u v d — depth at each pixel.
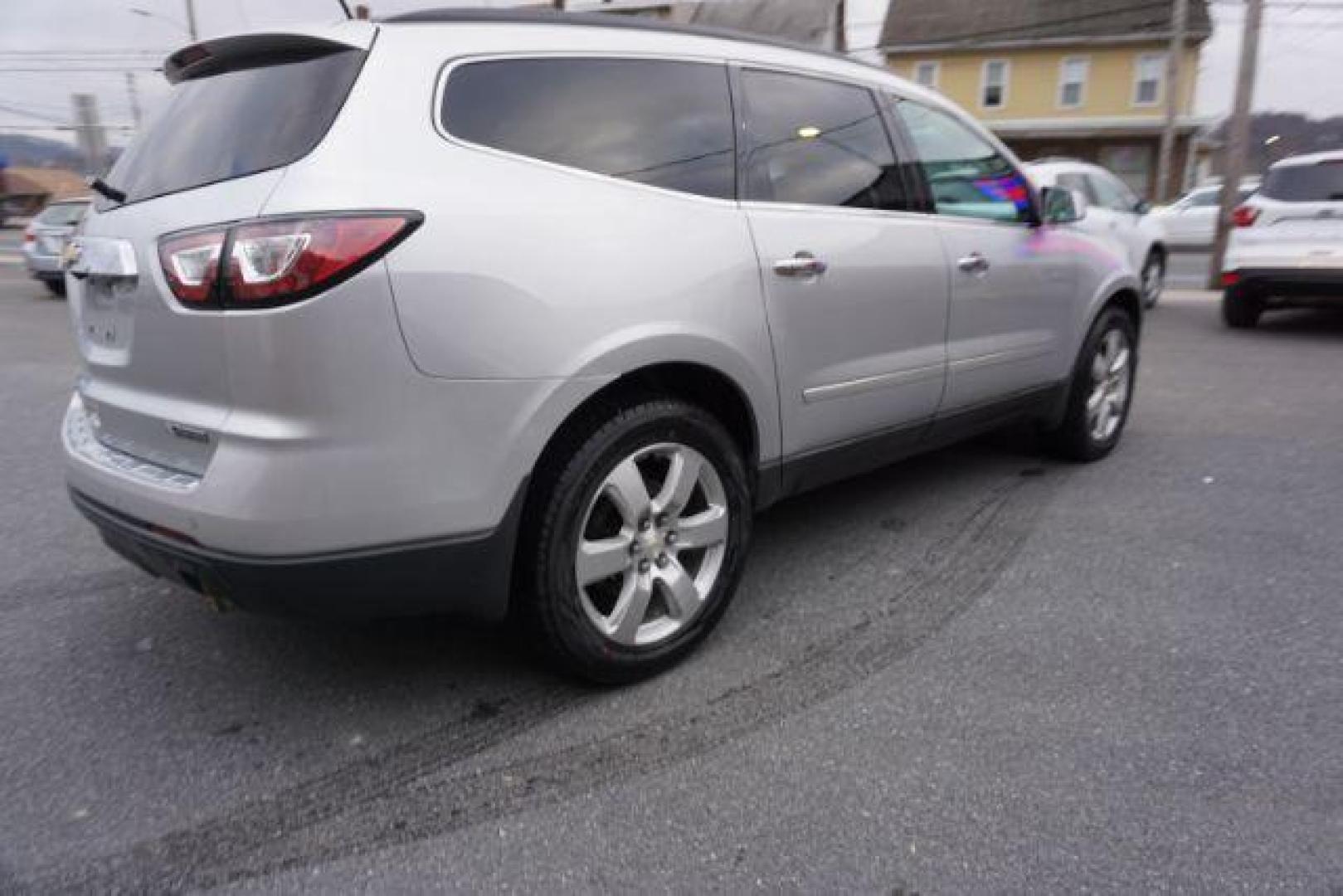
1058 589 3.45
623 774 2.40
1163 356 8.11
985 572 3.61
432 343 2.25
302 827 2.22
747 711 2.68
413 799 2.31
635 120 2.79
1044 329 4.42
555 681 2.86
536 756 2.48
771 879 2.04
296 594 2.24
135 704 2.76
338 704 2.75
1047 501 4.39
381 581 2.31
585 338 2.49
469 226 2.31
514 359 2.37
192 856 2.12
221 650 3.08
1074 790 2.30
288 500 2.15
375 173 2.23
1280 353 8.20
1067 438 4.88
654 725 2.62
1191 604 3.30
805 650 3.03
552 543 2.55
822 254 3.18
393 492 2.26
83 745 2.55
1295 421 5.85
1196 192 20.70
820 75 3.44
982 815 2.22
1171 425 5.80
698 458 2.84
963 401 4.00
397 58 2.39
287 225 2.11
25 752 2.52
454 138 2.40
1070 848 2.11
